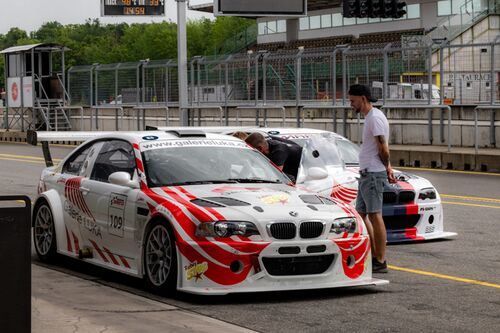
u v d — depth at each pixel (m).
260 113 37.62
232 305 9.43
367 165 11.30
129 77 43.16
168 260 9.64
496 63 30.53
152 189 10.26
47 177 12.25
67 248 11.65
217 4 33.81
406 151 30.16
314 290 10.27
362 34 71.25
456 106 31.78
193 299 9.68
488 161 27.53
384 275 11.24
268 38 79.06
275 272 9.42
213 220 9.32
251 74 36.72
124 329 8.06
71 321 8.33
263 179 10.88
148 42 165.25
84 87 46.41
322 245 9.57
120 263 10.57
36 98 50.81
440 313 9.15
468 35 55.53
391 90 32.50
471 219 16.62
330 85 33.66
